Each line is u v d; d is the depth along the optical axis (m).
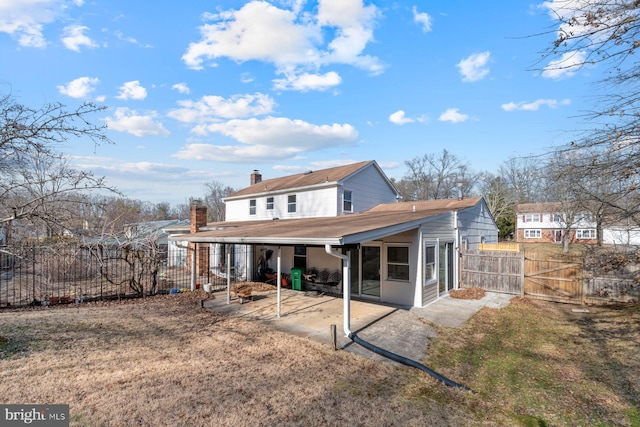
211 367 5.69
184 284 14.46
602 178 6.20
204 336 7.46
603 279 10.67
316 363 5.96
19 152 6.71
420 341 7.27
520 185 39.91
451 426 4.03
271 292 13.17
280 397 4.66
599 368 5.86
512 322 8.82
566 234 26.86
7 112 6.15
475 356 6.46
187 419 4.04
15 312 9.33
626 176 5.63
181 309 10.10
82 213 10.55
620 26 4.50
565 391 5.04
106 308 10.11
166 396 4.61
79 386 4.86
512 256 12.47
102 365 5.67
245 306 10.55
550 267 11.62
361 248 12.14
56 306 10.24
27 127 6.19
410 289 10.63
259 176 26.64
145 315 9.28
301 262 14.30
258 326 8.30
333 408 4.39
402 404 4.56
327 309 10.16
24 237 10.48
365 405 4.50
